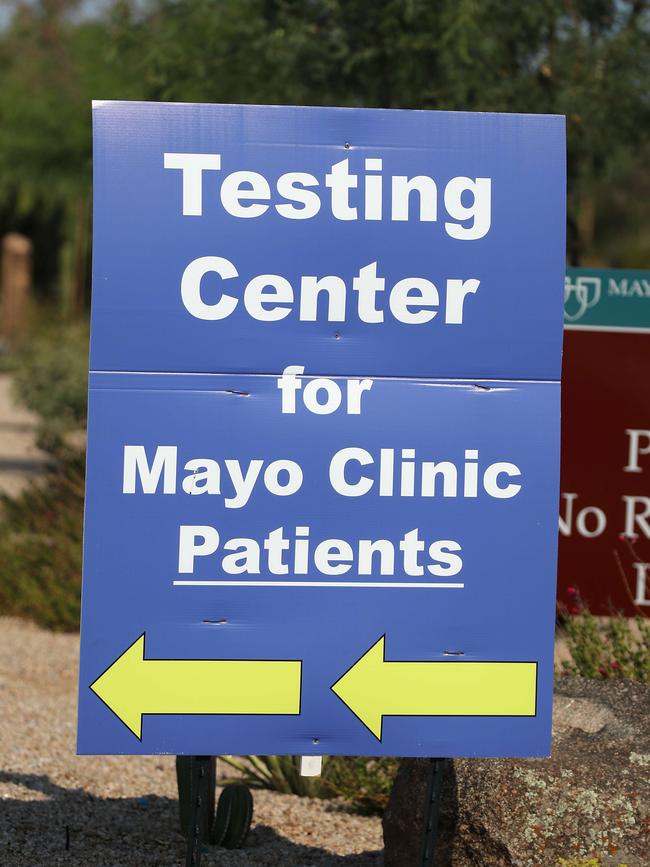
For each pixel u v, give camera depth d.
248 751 6.51
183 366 6.50
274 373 6.55
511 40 17.02
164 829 8.95
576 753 7.36
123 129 6.48
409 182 6.64
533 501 6.66
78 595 16.33
